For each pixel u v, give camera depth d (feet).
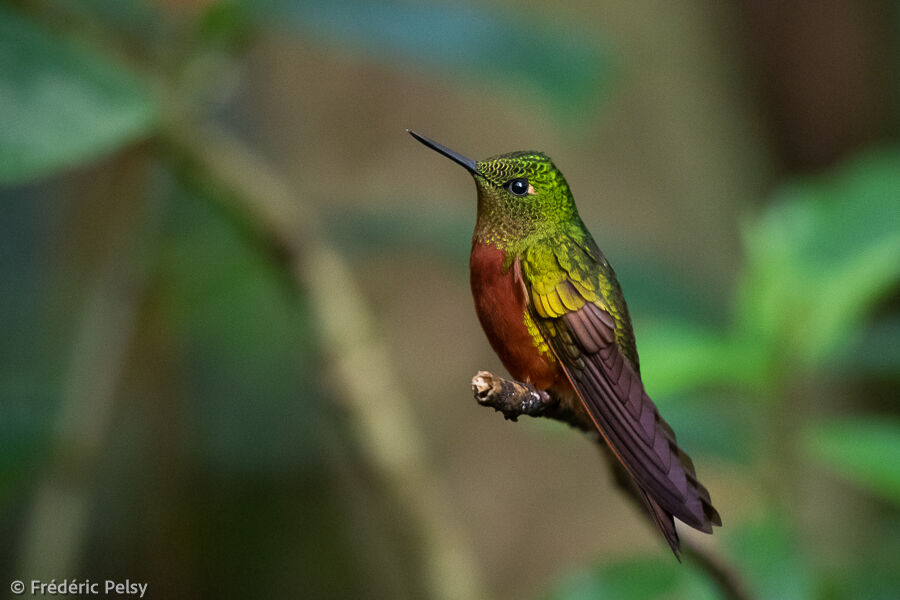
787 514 20.17
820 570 20.88
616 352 16.69
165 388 34.99
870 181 20.61
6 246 37.63
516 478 30.53
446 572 22.88
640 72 36.17
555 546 29.84
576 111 25.13
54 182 38.17
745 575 18.84
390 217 26.58
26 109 18.33
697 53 40.68
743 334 20.07
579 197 33.83
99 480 36.06
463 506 30.01
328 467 39.60
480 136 32.45
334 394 23.06
